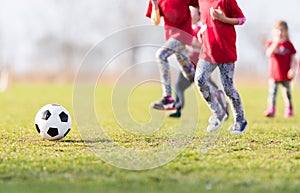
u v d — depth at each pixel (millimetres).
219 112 10938
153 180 6598
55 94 31453
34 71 59500
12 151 8711
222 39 10008
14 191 5934
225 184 6383
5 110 19484
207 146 9352
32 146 9297
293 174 6973
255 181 6508
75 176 6766
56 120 9969
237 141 10031
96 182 6418
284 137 10820
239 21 9984
